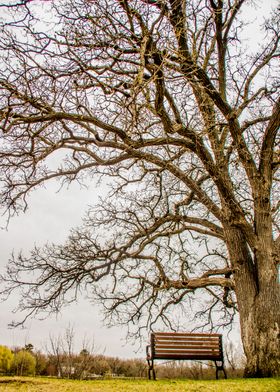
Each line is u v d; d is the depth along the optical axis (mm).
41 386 5562
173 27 8961
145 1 8578
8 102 9047
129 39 8781
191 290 13133
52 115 9625
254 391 5328
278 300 10000
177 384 6191
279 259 10492
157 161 11172
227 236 11492
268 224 10758
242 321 10375
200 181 13281
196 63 9648
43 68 9055
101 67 9008
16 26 8633
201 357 10062
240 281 10781
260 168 11031
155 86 9172
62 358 20297
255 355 9664
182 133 10109
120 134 10133
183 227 13391
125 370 20719
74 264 12672
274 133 10789
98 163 11734
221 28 11805
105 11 8758
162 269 13102
